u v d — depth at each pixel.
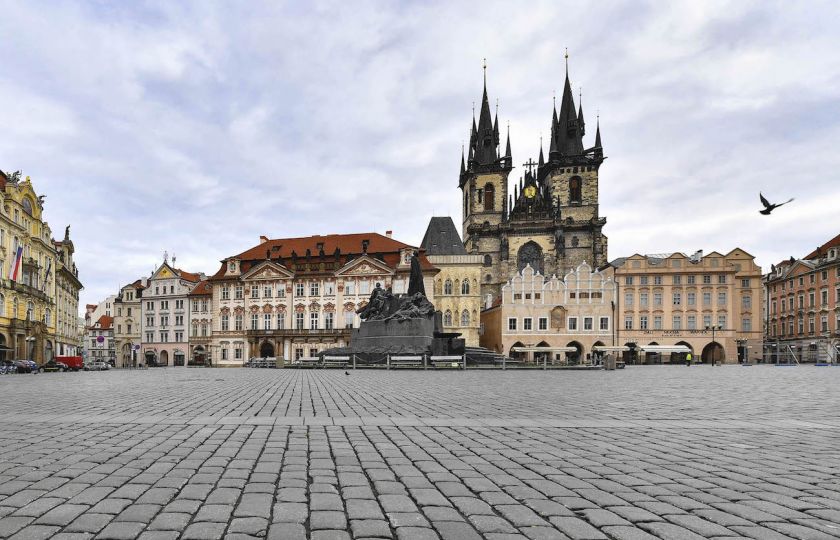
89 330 187.50
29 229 81.31
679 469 8.05
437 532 5.35
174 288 120.19
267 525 5.52
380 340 50.59
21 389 24.92
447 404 17.06
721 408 16.38
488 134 142.25
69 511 5.92
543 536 5.25
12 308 74.50
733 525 5.57
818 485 7.17
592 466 8.23
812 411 15.70
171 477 7.38
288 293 103.94
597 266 130.25
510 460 8.64
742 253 112.56
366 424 12.51
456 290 110.38
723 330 109.44
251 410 15.24
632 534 5.31
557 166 138.12
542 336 109.31
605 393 21.97
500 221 139.12
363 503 6.27
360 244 106.19
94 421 12.93
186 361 117.75
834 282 106.44
